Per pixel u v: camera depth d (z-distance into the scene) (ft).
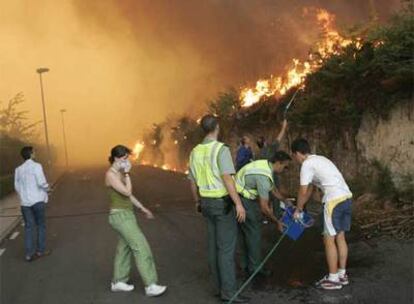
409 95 29.40
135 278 21.76
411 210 27.43
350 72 33.76
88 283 21.75
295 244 25.03
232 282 17.85
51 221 40.32
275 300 17.63
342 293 17.80
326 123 38.83
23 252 28.81
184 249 26.66
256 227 20.42
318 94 38.70
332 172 18.39
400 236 24.13
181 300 18.63
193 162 18.24
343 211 18.28
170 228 32.78
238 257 23.40
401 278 18.83
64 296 20.22
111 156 19.53
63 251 28.45
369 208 30.09
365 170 34.17
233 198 17.33
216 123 18.39
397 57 30.76
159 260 24.63
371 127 33.27
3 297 20.75
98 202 50.96
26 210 26.76
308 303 17.13
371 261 21.11
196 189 18.72
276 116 49.19
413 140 29.22
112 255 26.61
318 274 20.22
